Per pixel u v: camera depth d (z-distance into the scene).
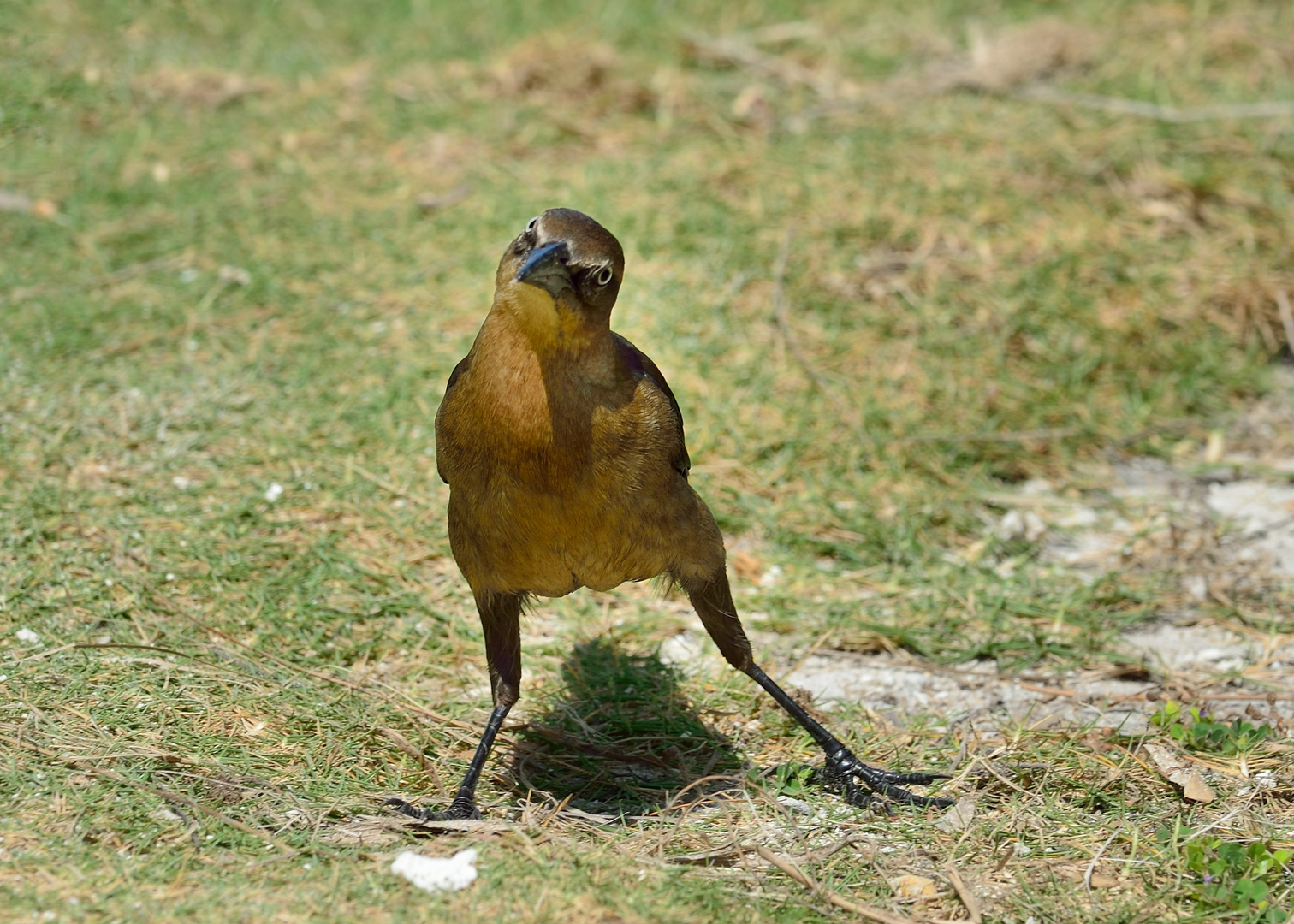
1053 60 17.42
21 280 12.88
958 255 13.79
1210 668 9.35
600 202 14.32
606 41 18.42
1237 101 16.47
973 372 12.52
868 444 11.66
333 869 6.56
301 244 13.75
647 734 8.47
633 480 7.14
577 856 6.68
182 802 6.96
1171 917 6.58
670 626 9.68
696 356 12.38
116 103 16.14
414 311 12.80
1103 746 8.20
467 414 7.07
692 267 13.45
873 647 9.60
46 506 9.80
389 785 7.64
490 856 6.72
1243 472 12.02
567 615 9.74
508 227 14.02
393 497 10.59
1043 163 15.22
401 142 15.90
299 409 11.35
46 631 8.56
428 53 18.17
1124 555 10.80
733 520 10.83
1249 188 14.84
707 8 19.44
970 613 9.94
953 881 6.73
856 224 14.11
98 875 6.32
